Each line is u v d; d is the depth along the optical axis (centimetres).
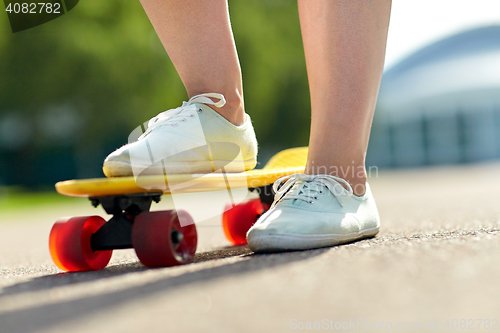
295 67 1366
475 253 104
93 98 1128
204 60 158
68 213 654
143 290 91
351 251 120
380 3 144
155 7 157
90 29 1095
